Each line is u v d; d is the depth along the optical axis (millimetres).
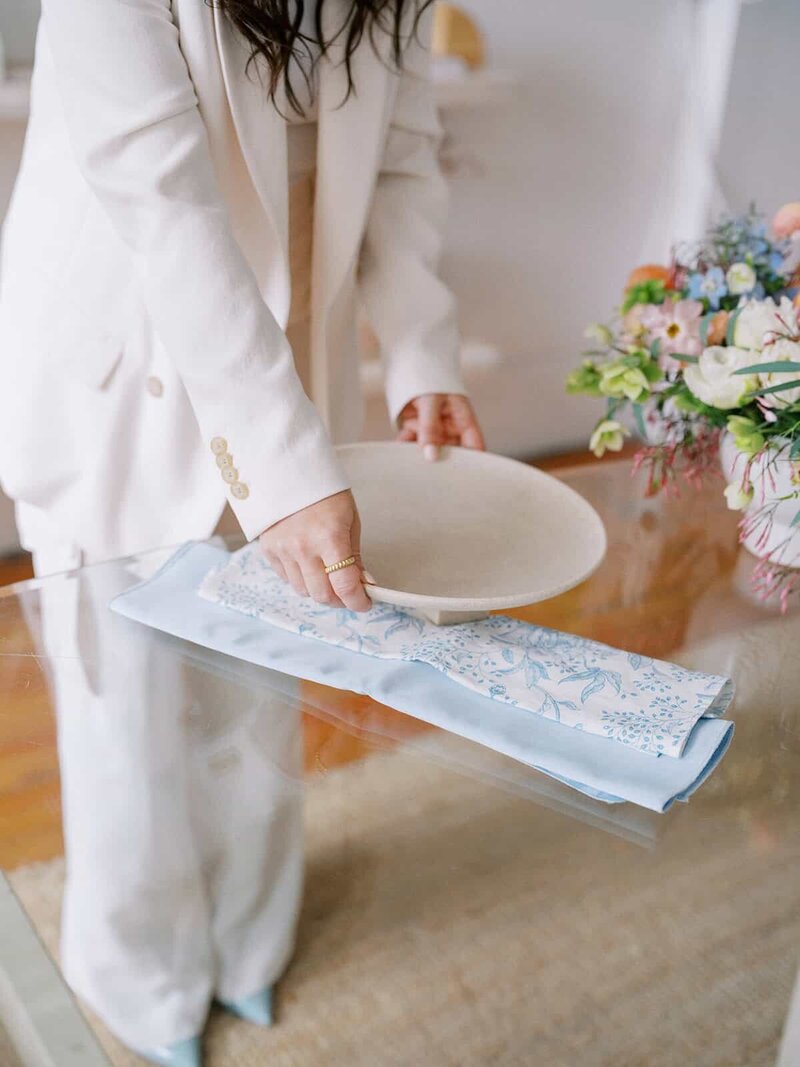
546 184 2883
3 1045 570
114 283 1071
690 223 3068
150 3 888
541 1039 547
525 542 906
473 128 2688
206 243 865
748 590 991
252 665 826
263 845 662
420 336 1153
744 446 911
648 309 1106
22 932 582
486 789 713
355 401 1302
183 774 715
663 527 1104
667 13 2814
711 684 794
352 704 785
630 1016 551
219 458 862
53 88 1101
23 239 1150
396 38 1023
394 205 1207
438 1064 530
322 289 1130
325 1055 532
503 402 3062
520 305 3021
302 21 991
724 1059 538
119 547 1195
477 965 587
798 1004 552
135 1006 544
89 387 1118
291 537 821
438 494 985
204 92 939
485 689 781
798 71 2961
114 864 637
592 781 694
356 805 697
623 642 878
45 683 796
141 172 871
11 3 2072
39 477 1179
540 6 2623
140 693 790
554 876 647
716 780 729
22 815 669
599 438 1097
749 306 969
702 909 630
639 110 2928
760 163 3062
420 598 756
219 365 853
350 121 1041
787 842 684
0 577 2275
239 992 561
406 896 629
